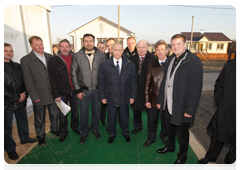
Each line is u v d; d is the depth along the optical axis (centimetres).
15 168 216
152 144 272
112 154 247
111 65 244
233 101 172
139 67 271
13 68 231
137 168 216
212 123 202
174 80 189
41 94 257
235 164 164
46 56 269
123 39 1828
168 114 215
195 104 182
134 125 311
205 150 256
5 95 213
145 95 247
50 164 225
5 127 223
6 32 330
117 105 255
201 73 178
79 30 1833
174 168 211
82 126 279
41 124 267
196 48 2656
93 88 270
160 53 229
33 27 417
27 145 271
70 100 300
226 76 177
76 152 252
